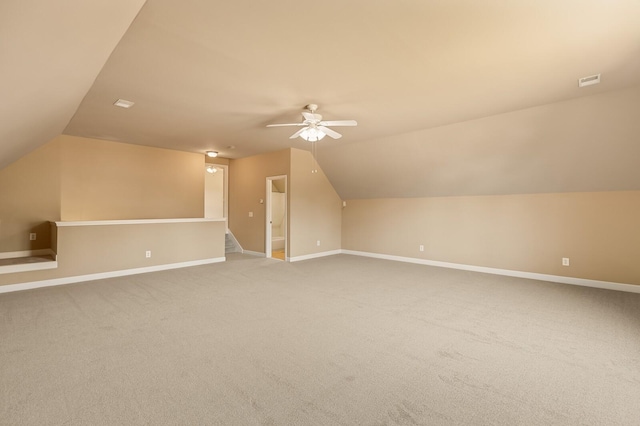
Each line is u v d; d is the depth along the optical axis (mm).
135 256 5441
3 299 3930
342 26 2264
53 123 3885
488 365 2393
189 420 1763
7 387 2062
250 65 2873
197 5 2006
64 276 4719
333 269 5867
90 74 2590
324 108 4051
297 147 6508
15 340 2760
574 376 2242
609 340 2820
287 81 3221
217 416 1798
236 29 2295
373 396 2000
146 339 2799
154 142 6086
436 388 2094
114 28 1883
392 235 6992
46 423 1731
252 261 6633
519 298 4078
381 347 2682
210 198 9555
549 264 5055
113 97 3639
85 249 4910
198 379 2176
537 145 4465
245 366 2355
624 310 3611
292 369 2318
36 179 5285
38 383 2111
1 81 1885
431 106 3996
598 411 1862
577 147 4227
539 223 5148
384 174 6449
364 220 7492
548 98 3723
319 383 2141
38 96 2529
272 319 3305
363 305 3773
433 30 2314
